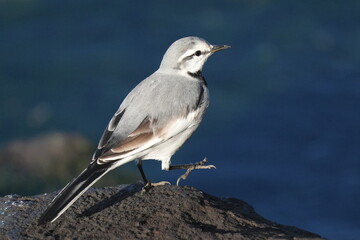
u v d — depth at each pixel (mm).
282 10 36625
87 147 21234
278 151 24094
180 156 24234
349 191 21094
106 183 19984
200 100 9844
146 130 9281
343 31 34469
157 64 32125
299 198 20938
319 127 25578
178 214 8883
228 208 9414
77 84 30812
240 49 32938
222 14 36594
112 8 37156
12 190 19469
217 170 22891
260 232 8617
